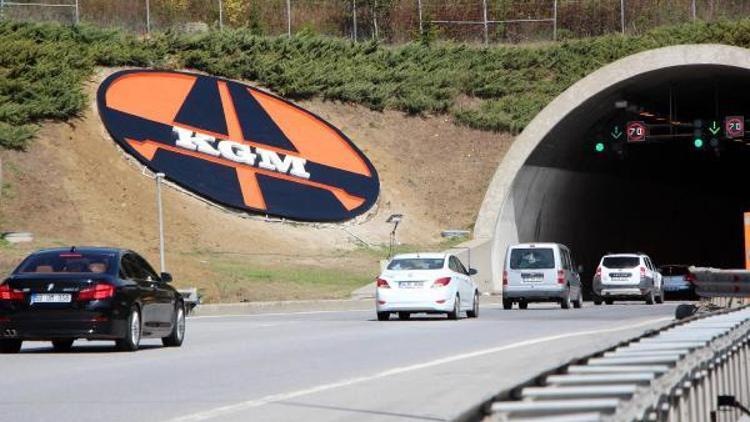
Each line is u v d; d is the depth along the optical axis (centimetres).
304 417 3962
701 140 17150
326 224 17838
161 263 13175
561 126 18312
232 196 17412
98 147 17125
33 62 18025
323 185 18500
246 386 4981
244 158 18200
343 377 5347
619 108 18775
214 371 5666
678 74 18225
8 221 15038
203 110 18650
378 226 18300
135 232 15775
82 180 16325
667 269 18800
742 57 17388
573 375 2478
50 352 7019
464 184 19712
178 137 17938
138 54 19488
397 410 4156
